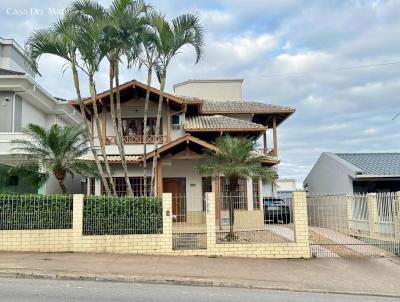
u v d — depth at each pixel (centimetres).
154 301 746
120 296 777
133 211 1270
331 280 998
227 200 1664
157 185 1931
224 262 1152
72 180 2491
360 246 1391
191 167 2073
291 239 1331
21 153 1702
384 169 2119
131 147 2133
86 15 1424
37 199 1266
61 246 1239
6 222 1254
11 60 2747
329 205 1950
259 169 1455
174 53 1532
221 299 787
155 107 2205
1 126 2106
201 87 2934
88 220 1259
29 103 2352
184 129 2148
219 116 2388
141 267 1052
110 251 1240
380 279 1016
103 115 2150
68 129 1555
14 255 1166
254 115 2552
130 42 1430
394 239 1415
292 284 952
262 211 1845
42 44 1379
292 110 2453
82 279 944
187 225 1459
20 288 820
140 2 1431
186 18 1495
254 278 988
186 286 920
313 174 2797
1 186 1875
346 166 2147
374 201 1570
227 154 1438
